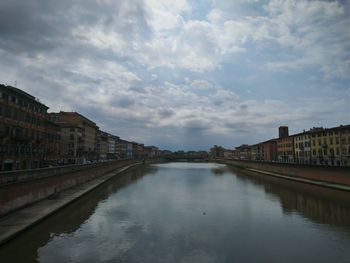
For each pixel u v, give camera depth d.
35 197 42.56
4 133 58.75
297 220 37.00
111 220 36.75
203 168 170.12
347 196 53.44
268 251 26.16
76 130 119.00
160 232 31.80
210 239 29.47
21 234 28.56
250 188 70.12
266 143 169.75
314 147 107.19
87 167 77.12
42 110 80.12
